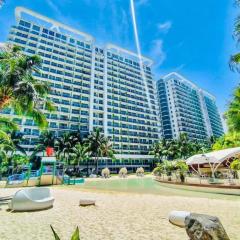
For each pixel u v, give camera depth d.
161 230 6.43
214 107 178.12
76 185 29.88
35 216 8.49
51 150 32.03
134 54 114.81
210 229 4.27
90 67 94.62
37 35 84.31
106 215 8.72
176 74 146.25
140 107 105.75
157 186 28.44
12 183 25.98
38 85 16.97
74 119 81.00
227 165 27.95
